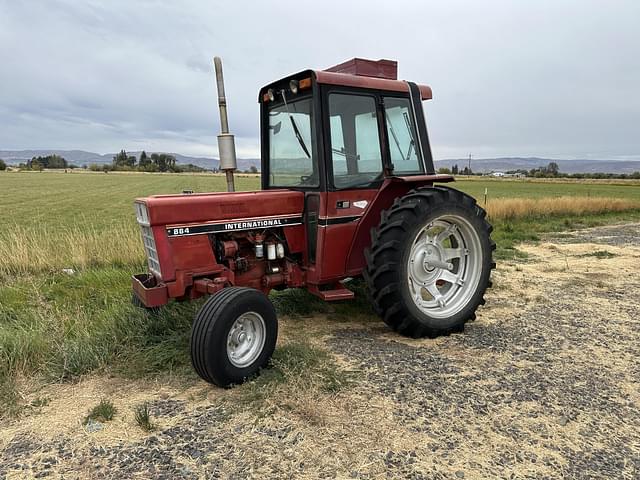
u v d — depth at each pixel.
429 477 2.38
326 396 3.15
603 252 8.87
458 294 4.57
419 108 4.69
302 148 4.29
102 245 7.88
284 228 4.22
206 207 3.79
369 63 4.53
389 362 3.72
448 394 3.21
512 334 4.44
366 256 4.24
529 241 10.64
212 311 3.18
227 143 4.30
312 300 5.23
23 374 3.52
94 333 3.99
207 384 3.38
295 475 2.38
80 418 2.94
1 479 2.36
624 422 2.92
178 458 2.52
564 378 3.49
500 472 2.43
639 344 4.20
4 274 6.83
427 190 4.34
